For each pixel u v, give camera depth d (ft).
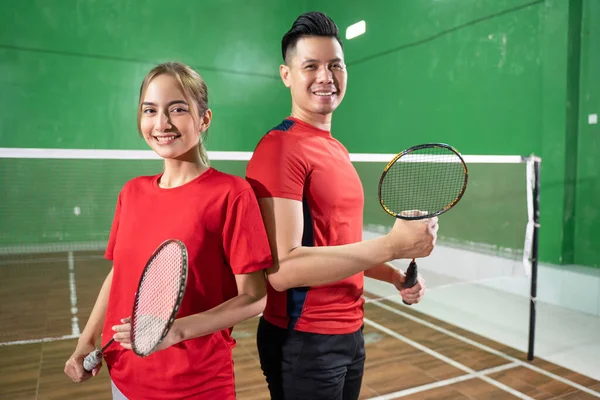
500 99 18.21
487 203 18.93
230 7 30.25
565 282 15.42
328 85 4.35
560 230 16.34
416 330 13.42
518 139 17.62
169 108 3.83
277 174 4.09
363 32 25.49
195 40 29.50
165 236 3.90
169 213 3.94
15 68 25.49
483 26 18.70
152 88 3.83
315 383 4.41
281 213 4.07
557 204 16.38
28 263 22.44
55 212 25.77
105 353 4.19
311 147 4.31
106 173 26.71
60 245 25.45
